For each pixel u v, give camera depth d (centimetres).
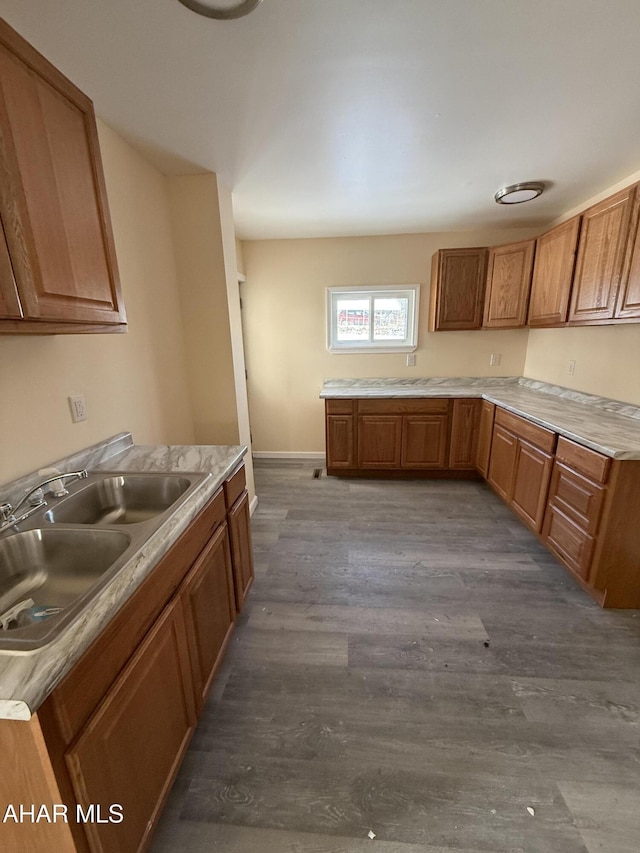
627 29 120
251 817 110
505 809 111
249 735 133
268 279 383
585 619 183
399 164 215
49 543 109
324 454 427
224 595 156
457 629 178
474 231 353
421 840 104
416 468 359
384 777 119
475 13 113
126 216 186
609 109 164
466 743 129
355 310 392
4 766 66
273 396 416
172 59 130
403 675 155
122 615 84
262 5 108
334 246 369
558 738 130
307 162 210
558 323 267
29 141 94
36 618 94
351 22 115
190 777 121
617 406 246
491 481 313
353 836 105
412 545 249
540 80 145
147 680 94
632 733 131
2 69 86
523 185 244
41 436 136
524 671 156
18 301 91
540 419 232
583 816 109
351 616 188
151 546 98
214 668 143
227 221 241
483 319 339
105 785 78
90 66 133
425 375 394
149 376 209
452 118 170
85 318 117
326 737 132
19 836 72
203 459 166
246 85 145
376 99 155
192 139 183
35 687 59
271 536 263
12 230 89
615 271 206
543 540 232
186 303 243
